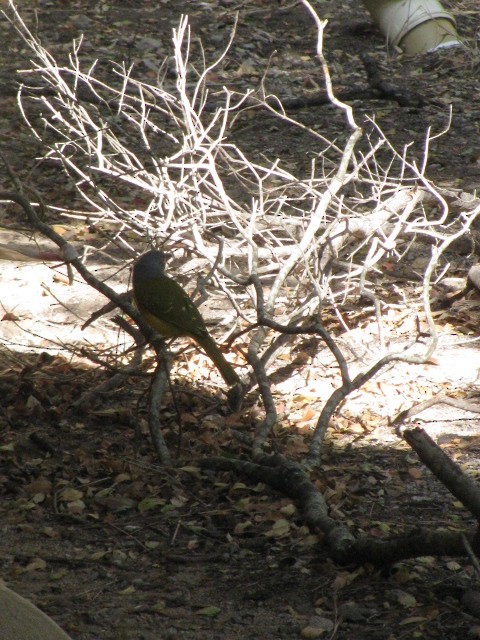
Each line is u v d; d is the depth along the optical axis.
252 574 7.80
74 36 29.17
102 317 13.97
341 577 7.61
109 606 7.30
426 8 29.52
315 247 12.95
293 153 22.02
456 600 7.38
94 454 10.03
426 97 25.59
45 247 16.34
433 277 15.65
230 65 28.09
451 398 11.52
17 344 11.90
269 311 11.80
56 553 8.11
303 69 28.09
